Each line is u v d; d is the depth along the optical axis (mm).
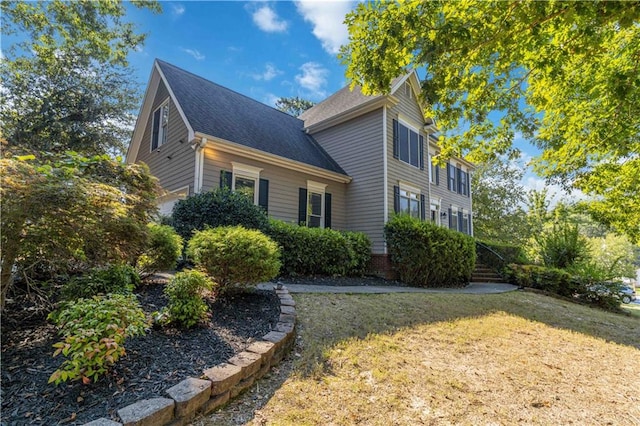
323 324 4312
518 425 2574
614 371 3898
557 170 8859
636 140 6168
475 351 4051
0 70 12797
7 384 2252
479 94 5250
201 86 11289
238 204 7488
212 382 2432
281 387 2836
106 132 14539
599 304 9672
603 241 32406
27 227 2709
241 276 4484
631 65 5195
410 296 6641
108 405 2119
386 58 4164
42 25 13328
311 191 11203
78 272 4109
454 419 2566
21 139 12258
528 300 8219
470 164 19266
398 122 12258
